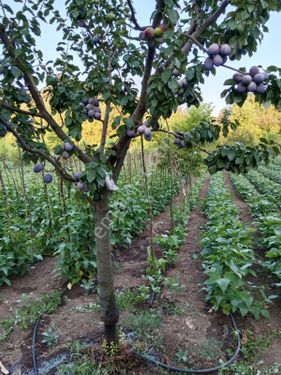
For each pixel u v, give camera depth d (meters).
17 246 4.63
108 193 2.35
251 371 2.70
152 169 10.00
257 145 2.21
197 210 10.12
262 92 1.70
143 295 3.75
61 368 2.64
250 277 4.53
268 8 1.56
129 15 2.34
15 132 2.06
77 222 4.39
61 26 2.44
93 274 4.41
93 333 3.16
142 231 6.84
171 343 3.02
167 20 1.72
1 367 2.75
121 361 2.67
